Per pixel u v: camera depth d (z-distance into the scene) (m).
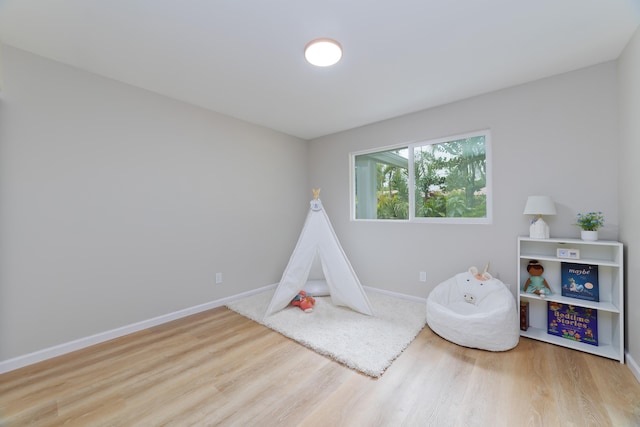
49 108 2.07
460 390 1.66
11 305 1.92
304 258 3.00
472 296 2.54
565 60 2.12
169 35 1.79
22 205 1.96
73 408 1.54
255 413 1.50
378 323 2.60
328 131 3.92
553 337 2.24
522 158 2.50
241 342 2.31
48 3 1.50
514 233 2.56
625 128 1.95
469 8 1.56
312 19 1.63
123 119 2.44
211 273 3.13
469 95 2.72
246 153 3.49
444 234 2.99
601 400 1.55
